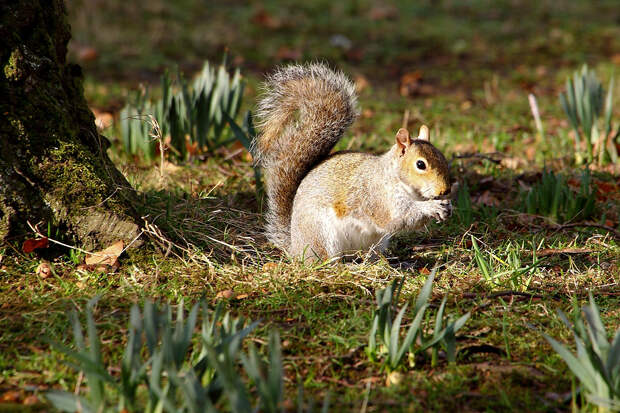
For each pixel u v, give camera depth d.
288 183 8.79
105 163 8.20
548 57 19.95
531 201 9.42
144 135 11.03
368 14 24.11
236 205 9.67
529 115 14.68
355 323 6.16
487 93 16.28
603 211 9.58
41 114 7.36
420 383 5.36
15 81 7.25
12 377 5.39
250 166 11.02
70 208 7.30
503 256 8.02
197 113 11.19
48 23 7.96
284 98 8.96
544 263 7.84
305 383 5.36
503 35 22.06
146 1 23.44
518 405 5.09
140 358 5.34
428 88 16.98
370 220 8.00
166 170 10.62
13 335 5.91
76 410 4.49
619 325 6.20
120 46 19.66
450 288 7.08
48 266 7.02
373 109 15.12
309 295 6.84
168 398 4.66
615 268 7.66
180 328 4.90
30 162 7.20
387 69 18.98
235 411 4.18
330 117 8.73
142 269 7.22
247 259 7.96
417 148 7.60
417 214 7.74
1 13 7.24
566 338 6.04
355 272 7.35
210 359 4.70
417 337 5.89
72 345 5.77
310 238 8.22
